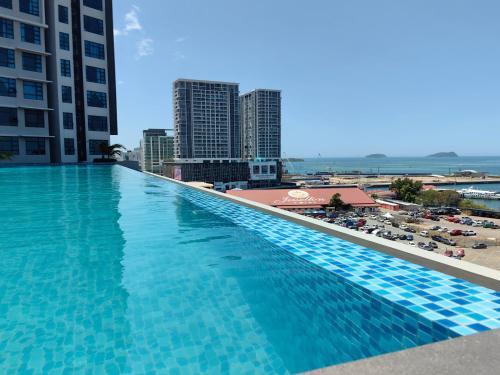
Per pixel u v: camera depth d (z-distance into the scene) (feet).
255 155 580.71
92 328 14.88
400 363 6.83
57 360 12.64
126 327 15.03
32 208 42.83
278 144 588.09
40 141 124.26
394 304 14.73
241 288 19.39
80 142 136.77
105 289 19.01
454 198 255.50
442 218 212.23
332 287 18.28
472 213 224.12
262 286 19.63
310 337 14.14
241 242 27.96
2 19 112.37
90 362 12.53
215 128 531.09
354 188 252.42
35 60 121.49
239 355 13.15
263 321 15.83
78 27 133.59
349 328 15.28
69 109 128.47
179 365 12.47
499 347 7.46
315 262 20.35
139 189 62.90
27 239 28.66
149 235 30.55
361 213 218.79
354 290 17.03
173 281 20.35
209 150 530.27
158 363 12.62
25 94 119.55
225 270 22.13
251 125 585.22
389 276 17.76
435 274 17.79
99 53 139.54
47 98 125.80
